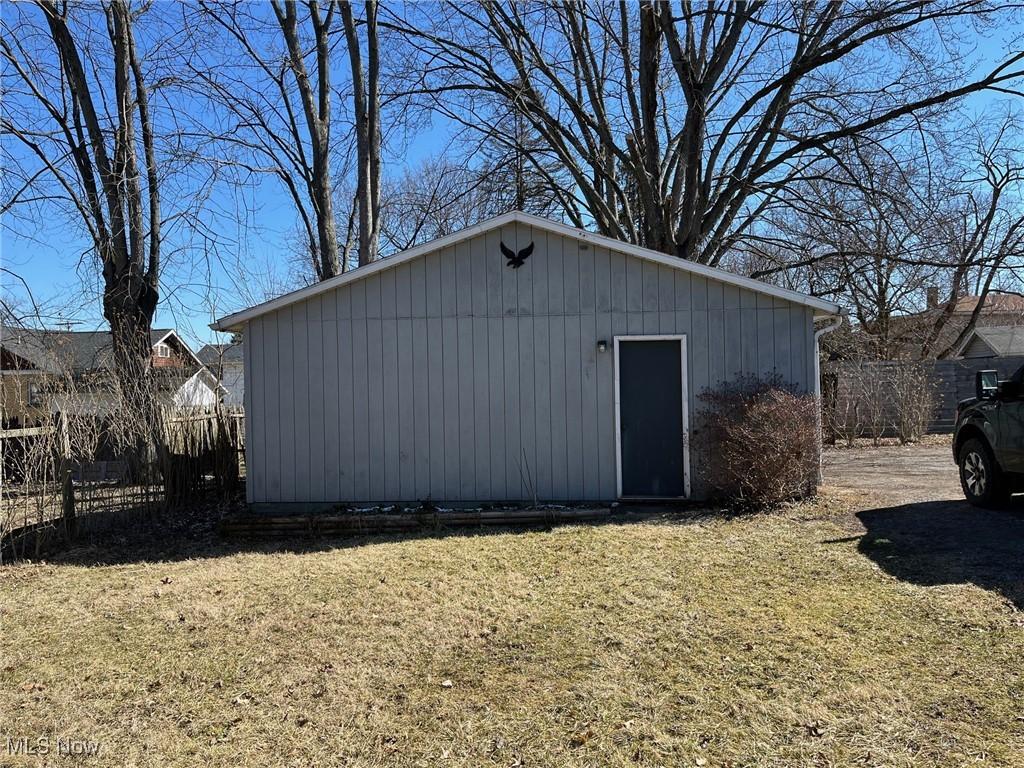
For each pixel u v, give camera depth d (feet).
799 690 12.21
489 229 30.19
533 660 13.94
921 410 54.13
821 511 26.94
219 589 19.72
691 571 19.67
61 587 20.72
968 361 58.59
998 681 12.28
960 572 18.33
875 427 54.54
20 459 25.59
